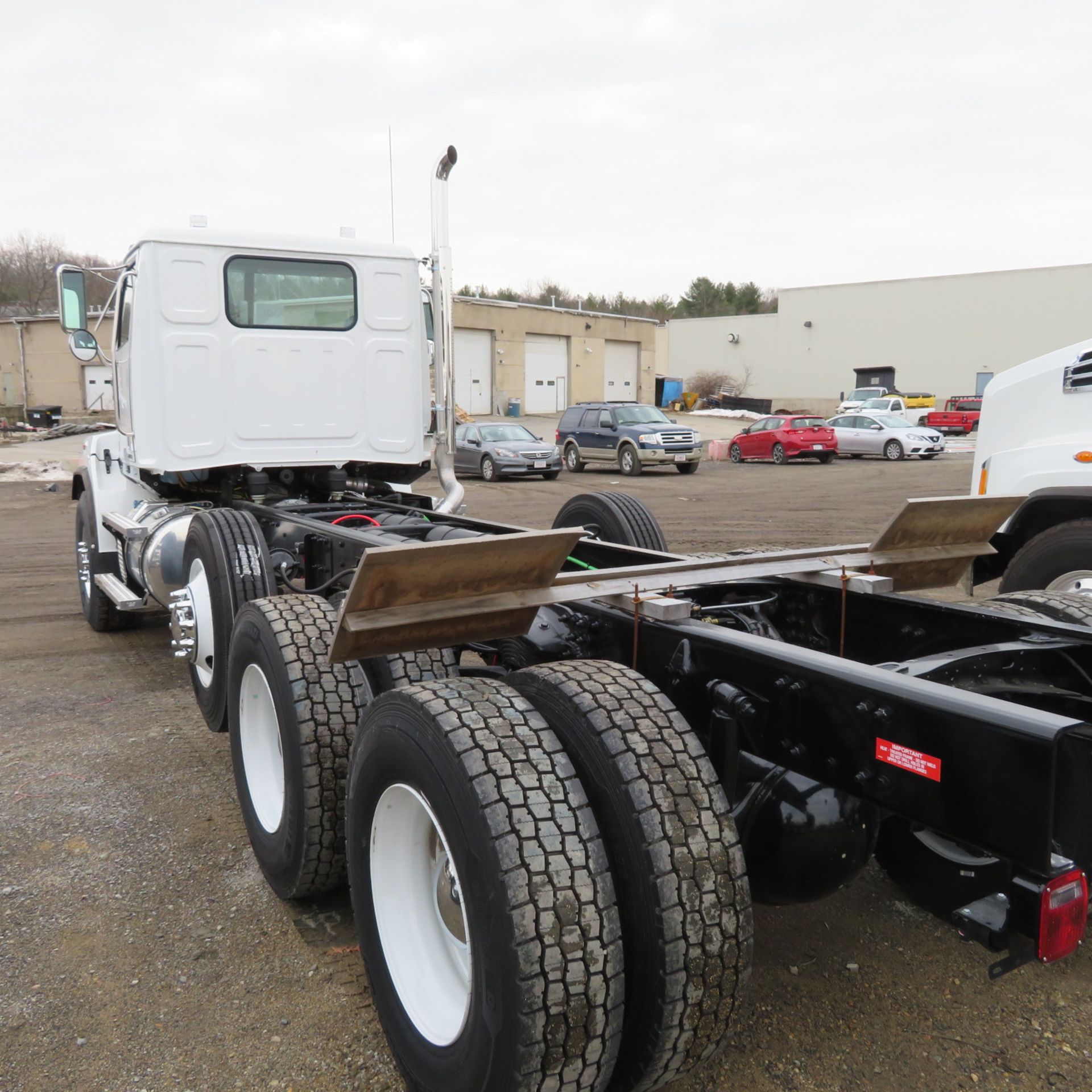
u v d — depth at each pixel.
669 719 2.11
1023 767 1.65
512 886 1.82
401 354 6.26
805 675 2.12
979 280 55.03
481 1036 1.88
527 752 1.99
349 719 2.91
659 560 3.79
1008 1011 2.58
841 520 13.50
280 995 2.69
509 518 14.68
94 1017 2.59
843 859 2.30
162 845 3.61
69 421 39.28
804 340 61.78
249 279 5.73
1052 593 3.45
